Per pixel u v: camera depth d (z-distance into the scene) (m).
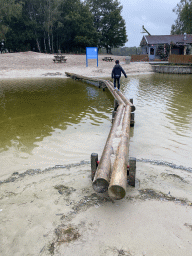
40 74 21.48
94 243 2.20
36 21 42.44
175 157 4.28
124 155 3.22
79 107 8.68
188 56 25.25
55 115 7.51
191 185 3.28
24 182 3.46
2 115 7.60
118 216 2.59
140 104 8.97
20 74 21.44
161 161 4.11
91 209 2.74
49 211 2.73
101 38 49.25
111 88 10.68
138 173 3.65
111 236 2.28
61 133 5.71
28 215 2.66
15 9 34.59
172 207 2.74
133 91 12.16
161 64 28.06
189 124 6.30
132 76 20.91
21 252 2.13
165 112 7.66
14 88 14.12
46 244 2.21
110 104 9.16
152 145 4.86
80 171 3.78
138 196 2.99
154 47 32.41
